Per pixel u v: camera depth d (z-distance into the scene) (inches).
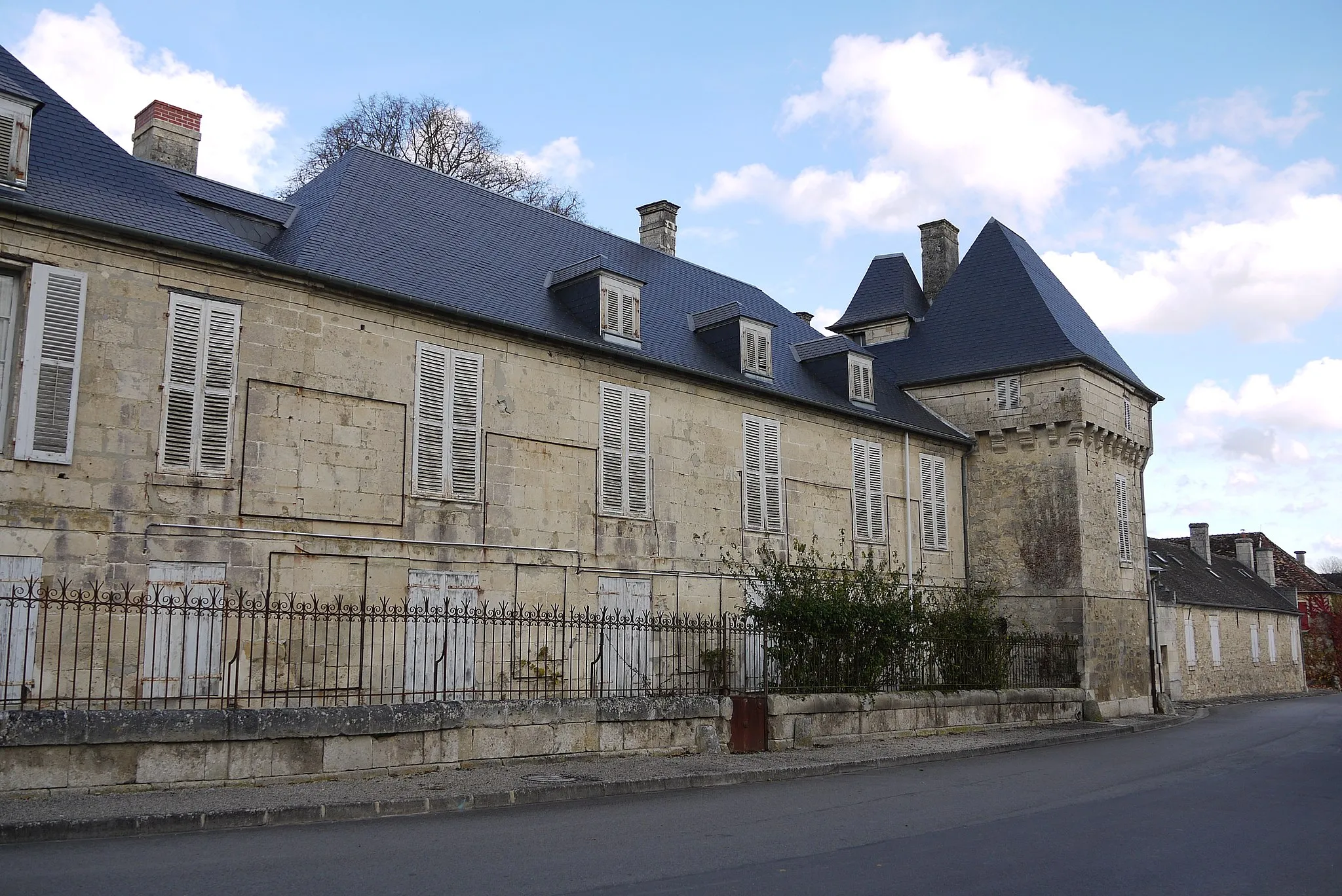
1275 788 525.3
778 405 906.1
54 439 513.0
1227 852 360.2
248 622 566.6
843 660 746.2
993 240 1223.5
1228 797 491.2
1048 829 399.2
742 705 636.1
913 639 798.5
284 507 586.2
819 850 349.7
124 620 514.0
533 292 786.2
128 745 407.5
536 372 722.8
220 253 567.5
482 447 683.4
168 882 286.4
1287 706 1417.3
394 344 647.8
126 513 530.9
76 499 516.4
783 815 423.2
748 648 820.0
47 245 520.4
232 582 562.6
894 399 1107.9
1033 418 1072.8
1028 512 1073.5
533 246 857.5
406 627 593.9
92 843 339.6
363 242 690.2
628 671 749.3
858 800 469.4
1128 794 499.2
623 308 796.0
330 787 439.5
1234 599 1817.2
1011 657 972.6
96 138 588.1
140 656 524.4
